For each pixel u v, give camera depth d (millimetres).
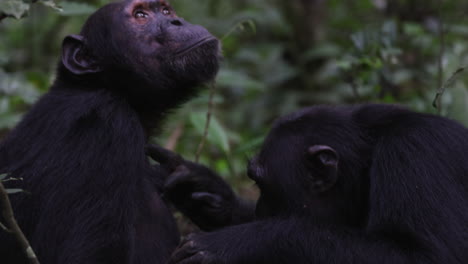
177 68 9953
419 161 8109
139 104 10117
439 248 7543
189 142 15719
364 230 8188
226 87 20812
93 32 9906
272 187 8812
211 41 10188
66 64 9680
